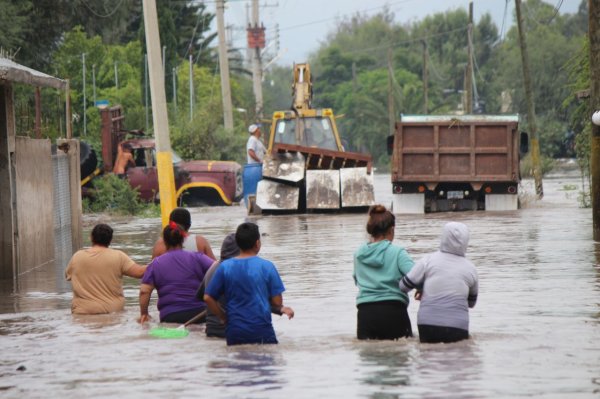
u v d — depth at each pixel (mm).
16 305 32219
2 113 39500
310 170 70000
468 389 18812
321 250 44750
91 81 123250
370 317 23906
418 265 23625
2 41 81812
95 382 20359
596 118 44000
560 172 152875
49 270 41969
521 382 19312
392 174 66250
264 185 69750
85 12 103688
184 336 25422
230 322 23625
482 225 55312
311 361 21703
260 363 21641
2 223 39406
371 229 24391
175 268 27562
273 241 49656
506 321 26047
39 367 22016
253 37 152875
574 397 18141
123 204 76375
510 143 65688
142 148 81875
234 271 23578
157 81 52844
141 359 22562
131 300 32344
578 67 76812
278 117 81188
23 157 41750
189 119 117812
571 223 55594
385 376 20047
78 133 111312
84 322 28109
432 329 23266
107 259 29766
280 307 23781
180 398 18781
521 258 39625
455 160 66125
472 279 23562
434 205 67938
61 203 49812
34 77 40156
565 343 23094
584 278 33625
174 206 53312
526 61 88438
